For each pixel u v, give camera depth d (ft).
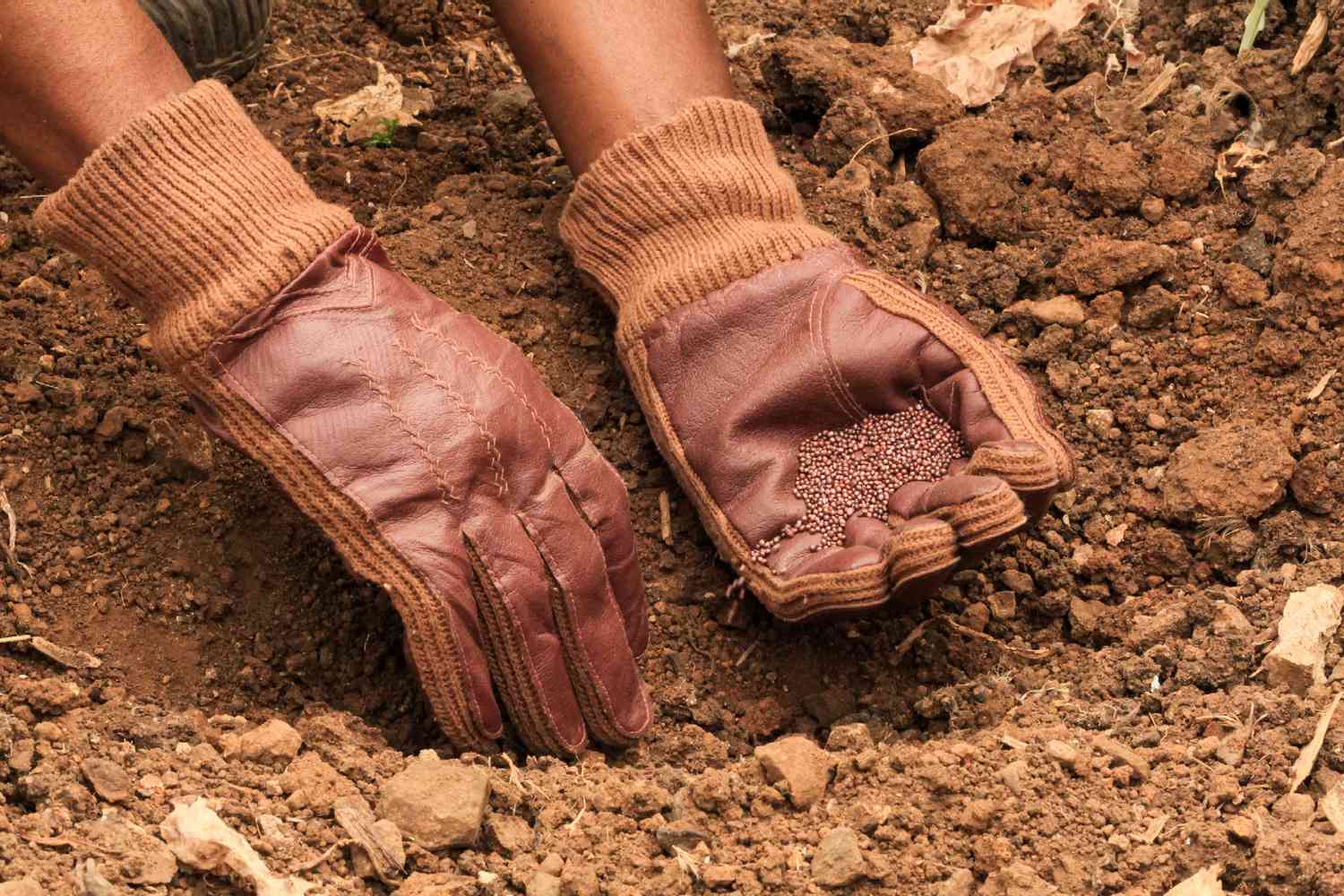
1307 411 3.94
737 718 3.82
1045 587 3.88
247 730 3.65
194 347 3.63
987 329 4.07
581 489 3.71
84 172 3.63
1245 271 4.04
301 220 3.68
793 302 3.83
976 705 3.76
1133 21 4.38
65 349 3.97
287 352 3.63
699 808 3.56
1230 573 3.84
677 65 3.93
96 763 3.47
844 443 3.80
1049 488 3.61
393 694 3.78
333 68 4.44
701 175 3.88
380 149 4.30
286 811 3.48
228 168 3.67
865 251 4.12
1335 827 3.49
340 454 3.60
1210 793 3.53
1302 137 4.17
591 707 3.68
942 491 3.61
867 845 3.50
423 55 4.48
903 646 3.83
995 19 4.36
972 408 3.72
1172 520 3.89
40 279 4.05
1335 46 4.13
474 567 3.61
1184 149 4.16
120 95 3.66
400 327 3.67
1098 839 3.50
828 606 3.68
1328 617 3.68
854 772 3.59
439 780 3.49
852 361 3.76
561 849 3.49
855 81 4.28
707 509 3.83
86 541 3.83
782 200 3.92
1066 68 4.35
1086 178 4.15
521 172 4.28
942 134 4.20
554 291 4.12
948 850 3.50
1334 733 3.57
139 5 3.91
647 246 3.91
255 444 3.63
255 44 4.25
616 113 3.91
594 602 3.67
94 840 3.40
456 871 3.47
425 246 4.14
